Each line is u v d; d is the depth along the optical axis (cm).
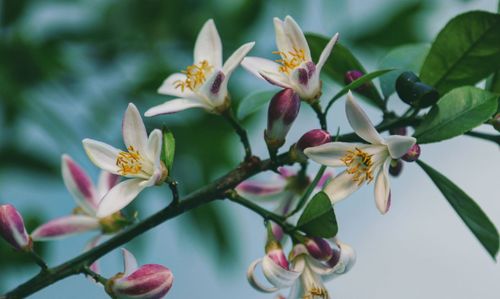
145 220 71
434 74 73
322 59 70
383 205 68
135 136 70
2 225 71
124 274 71
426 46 76
